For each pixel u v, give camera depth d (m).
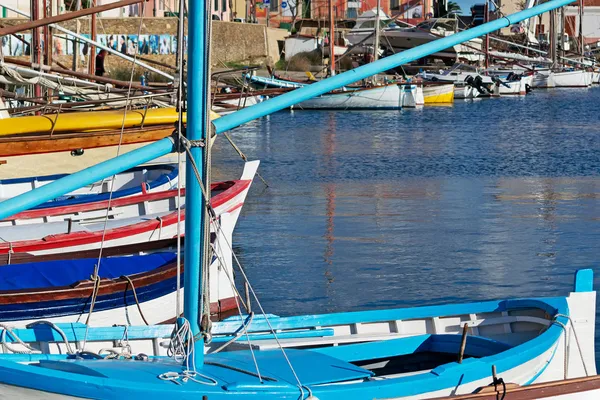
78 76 26.06
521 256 18.77
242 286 16.31
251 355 9.20
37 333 9.84
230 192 17.20
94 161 21.48
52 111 25.20
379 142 41.25
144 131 21.80
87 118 21.48
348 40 79.06
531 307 11.09
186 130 8.03
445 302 15.53
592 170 32.25
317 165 33.09
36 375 7.52
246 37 71.31
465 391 8.88
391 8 98.56
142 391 7.68
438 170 31.98
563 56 96.12
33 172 21.06
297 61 75.69
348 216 23.08
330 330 10.58
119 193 18.78
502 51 93.56
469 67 77.12
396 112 58.84
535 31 113.56
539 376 9.84
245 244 19.77
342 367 8.87
